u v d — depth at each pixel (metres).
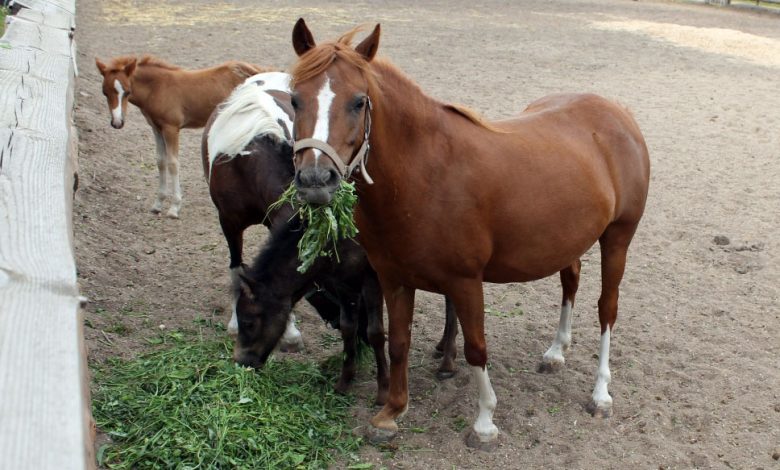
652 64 14.69
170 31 15.29
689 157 9.31
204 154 5.77
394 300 4.02
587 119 4.46
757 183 8.47
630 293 6.05
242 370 4.26
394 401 4.18
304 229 4.20
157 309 5.40
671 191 8.20
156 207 7.24
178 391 4.05
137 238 6.66
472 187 3.67
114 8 17.59
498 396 4.62
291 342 5.05
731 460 4.03
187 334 5.07
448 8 20.80
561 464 3.98
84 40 13.89
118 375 4.29
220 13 17.70
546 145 4.05
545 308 5.84
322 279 4.44
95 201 7.21
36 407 1.73
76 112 9.50
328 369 4.84
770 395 4.62
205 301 5.61
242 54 13.45
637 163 4.52
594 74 13.62
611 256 4.62
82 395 1.91
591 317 5.70
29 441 1.62
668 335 5.38
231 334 5.07
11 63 5.43
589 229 4.18
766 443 4.16
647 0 24.55
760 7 22.58
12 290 2.16
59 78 5.18
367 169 3.43
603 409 4.43
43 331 2.02
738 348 5.19
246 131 5.02
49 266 2.34
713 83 13.23
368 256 3.92
